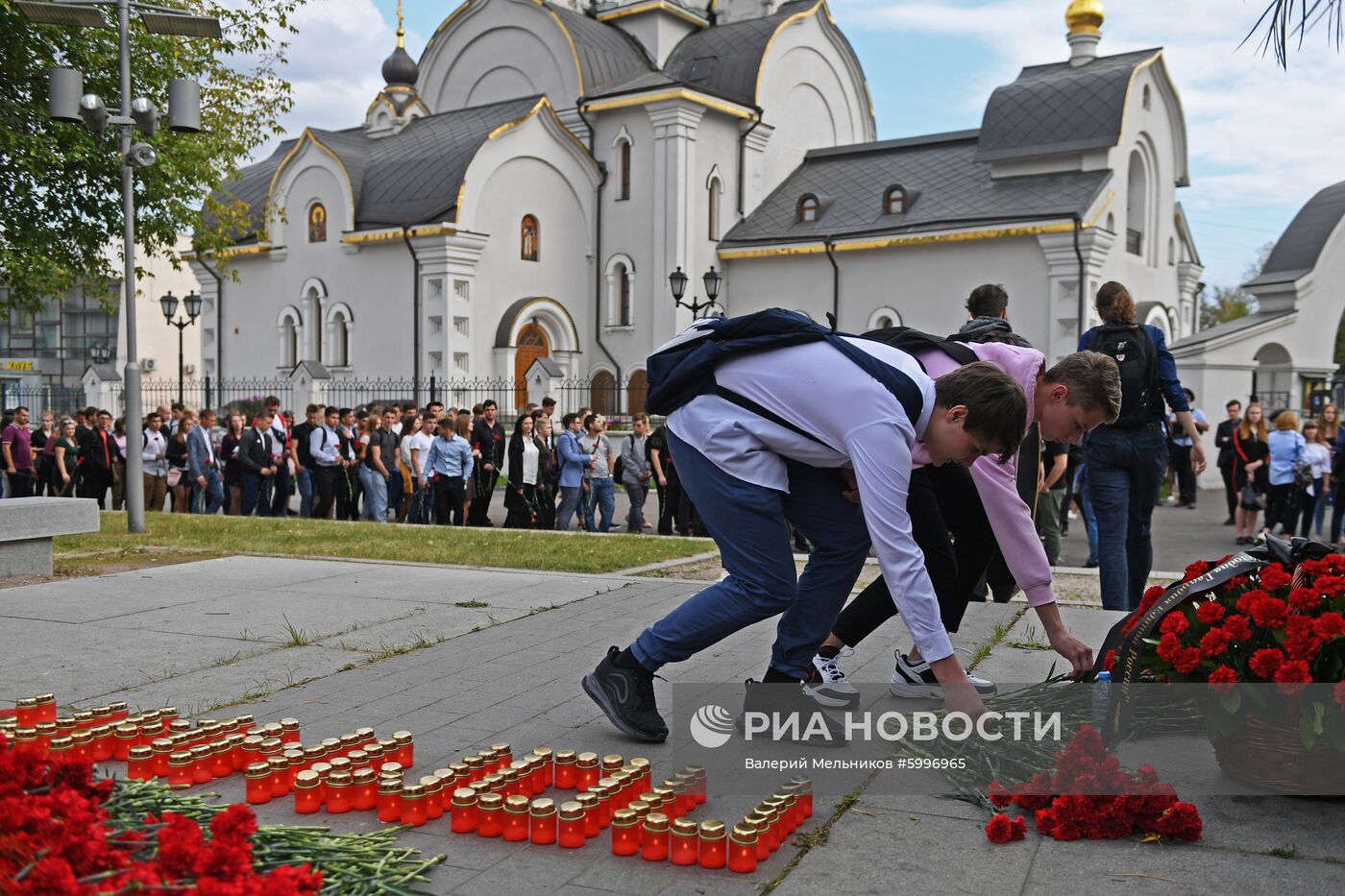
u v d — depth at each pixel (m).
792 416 3.99
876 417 3.79
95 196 17.44
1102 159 33.19
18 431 20.75
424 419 18.20
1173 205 37.66
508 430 33.25
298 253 37.91
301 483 18.30
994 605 7.42
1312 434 15.73
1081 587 9.08
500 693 5.20
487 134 35.00
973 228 32.66
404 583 8.52
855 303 35.53
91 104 13.34
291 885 2.46
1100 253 31.69
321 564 9.66
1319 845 3.39
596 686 4.41
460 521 16.86
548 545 11.65
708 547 11.63
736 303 38.06
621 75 40.50
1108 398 4.66
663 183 37.00
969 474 4.94
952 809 3.71
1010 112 34.59
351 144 38.88
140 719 4.23
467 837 3.45
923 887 3.11
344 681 5.44
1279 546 3.94
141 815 3.18
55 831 2.54
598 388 35.22
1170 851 3.35
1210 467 27.00
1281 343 29.08
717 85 40.12
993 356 4.70
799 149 41.84
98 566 9.52
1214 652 3.70
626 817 3.32
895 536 3.73
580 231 38.25
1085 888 3.10
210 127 19.20
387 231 34.91
